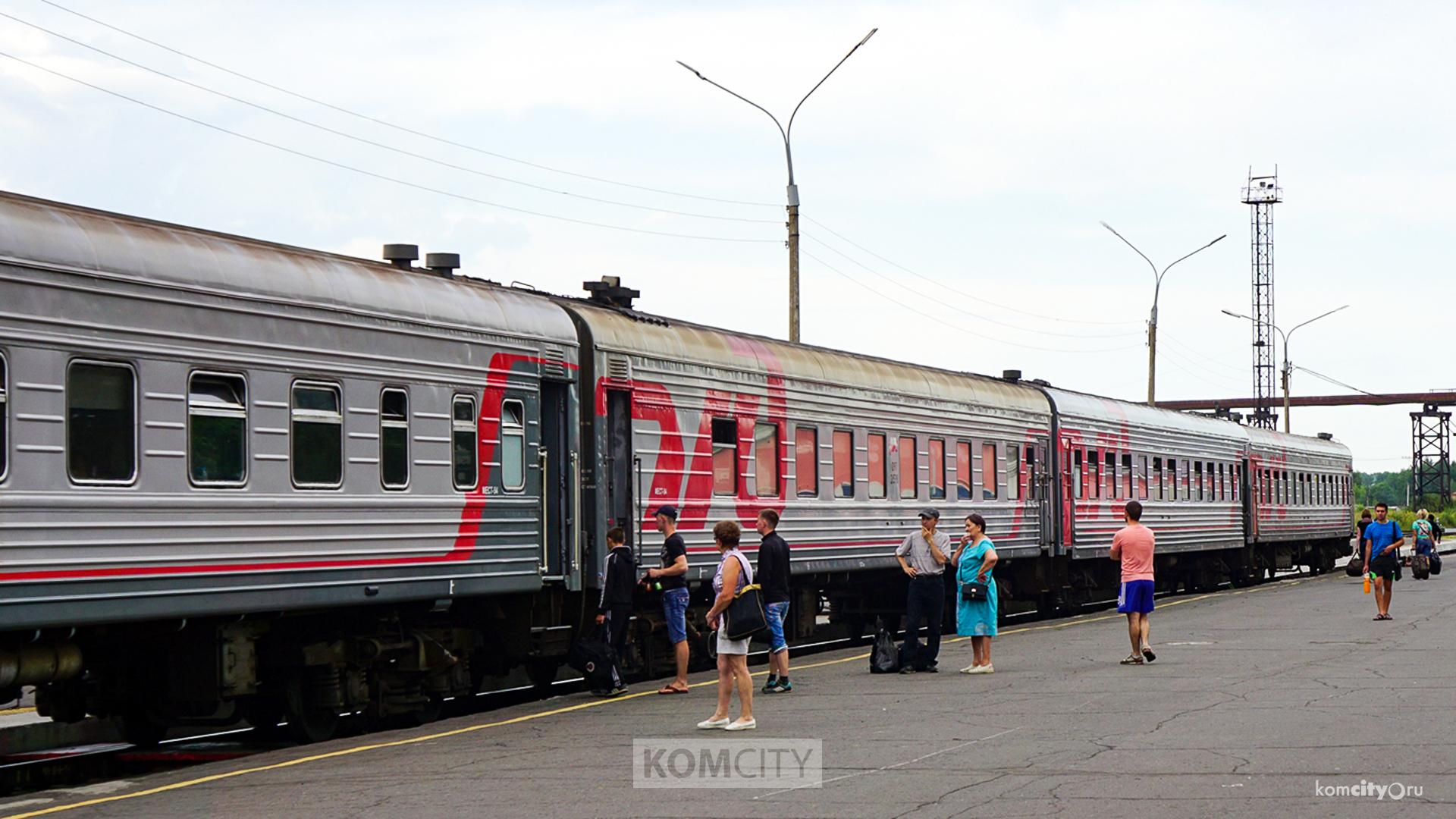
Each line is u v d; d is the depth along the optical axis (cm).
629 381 1802
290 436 1302
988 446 2798
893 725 1357
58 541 1091
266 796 1052
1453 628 2455
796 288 2741
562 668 2080
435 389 1480
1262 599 3462
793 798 1002
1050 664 1941
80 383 1117
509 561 1583
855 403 2345
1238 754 1147
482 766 1168
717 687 1742
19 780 1266
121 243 1162
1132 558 1911
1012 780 1050
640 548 1812
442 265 1642
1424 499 11431
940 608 1881
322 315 1341
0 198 1091
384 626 1476
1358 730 1270
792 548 2153
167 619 1184
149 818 980
